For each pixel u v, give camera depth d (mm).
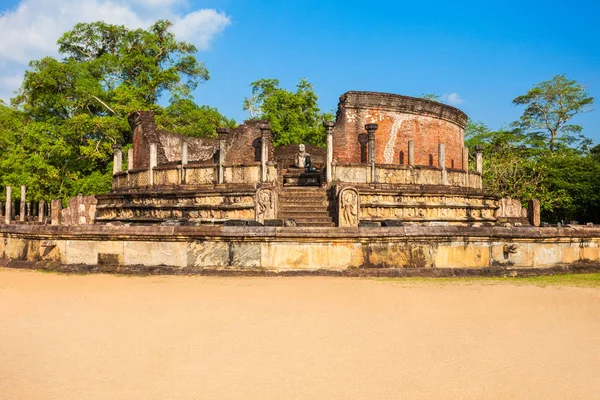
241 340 6434
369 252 12531
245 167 21406
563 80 57969
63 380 5059
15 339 6477
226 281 11227
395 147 28547
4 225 14820
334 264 12383
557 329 7133
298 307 8414
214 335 6660
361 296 9438
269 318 7609
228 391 4773
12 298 9227
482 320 7621
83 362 5602
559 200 39562
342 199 18141
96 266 12906
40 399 4566
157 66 44688
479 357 5832
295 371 5328
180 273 12242
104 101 40406
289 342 6355
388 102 28344
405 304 8727
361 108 28344
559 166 43875
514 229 13273
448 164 30984
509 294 9812
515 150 52812
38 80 38281
